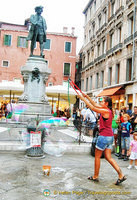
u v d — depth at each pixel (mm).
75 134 9125
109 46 25188
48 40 35188
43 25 10555
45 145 6547
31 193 3428
